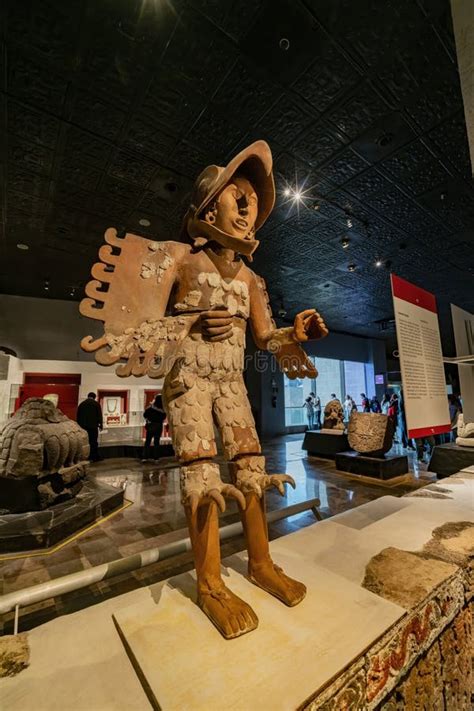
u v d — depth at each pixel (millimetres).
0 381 5598
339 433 6266
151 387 7445
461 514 1742
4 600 1070
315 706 650
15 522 2758
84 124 3098
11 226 4883
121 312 971
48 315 8102
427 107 2986
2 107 2904
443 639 1104
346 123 3143
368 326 11438
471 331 2955
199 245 1197
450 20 2260
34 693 701
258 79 2691
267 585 1010
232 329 1154
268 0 2143
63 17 2230
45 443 3137
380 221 4902
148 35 2348
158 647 788
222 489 905
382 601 963
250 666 722
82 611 988
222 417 1124
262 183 1259
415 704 941
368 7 2195
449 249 5848
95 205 4367
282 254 6043
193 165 3641
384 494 4039
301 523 3141
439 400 1918
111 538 2791
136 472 5348
